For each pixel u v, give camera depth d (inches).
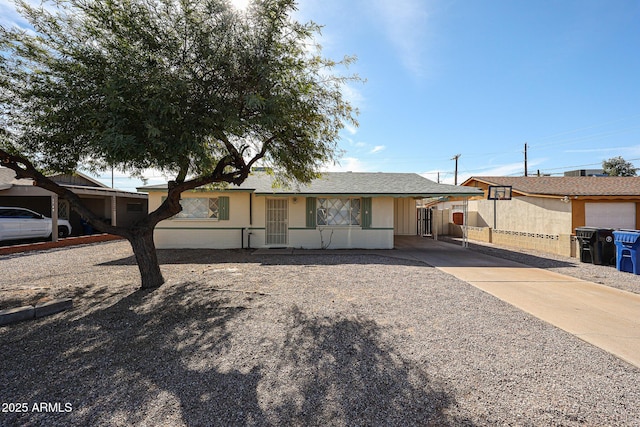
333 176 577.0
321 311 198.4
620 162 1333.7
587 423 93.8
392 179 564.1
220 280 282.7
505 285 265.6
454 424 93.4
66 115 188.5
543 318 185.5
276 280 282.4
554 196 493.0
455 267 347.9
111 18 198.2
